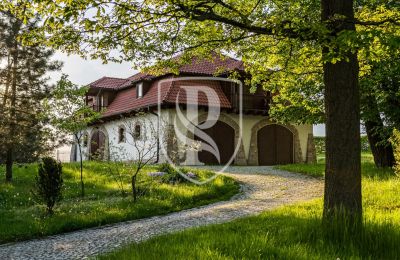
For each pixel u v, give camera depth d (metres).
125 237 8.11
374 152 19.50
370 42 5.50
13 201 12.74
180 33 8.34
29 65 17.42
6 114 16.66
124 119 27.08
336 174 6.55
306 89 17.53
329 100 6.70
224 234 6.30
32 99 17.44
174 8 6.74
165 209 11.48
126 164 18.20
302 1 10.02
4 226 9.48
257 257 5.05
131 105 26.58
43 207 11.05
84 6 6.08
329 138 6.68
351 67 6.61
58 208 11.20
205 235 6.27
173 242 6.00
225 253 5.20
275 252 5.25
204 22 7.83
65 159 36.09
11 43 16.98
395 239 5.55
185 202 12.29
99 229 9.45
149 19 7.04
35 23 16.98
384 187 11.45
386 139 17.83
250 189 14.55
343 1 6.63
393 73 14.55
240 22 7.28
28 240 8.77
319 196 11.96
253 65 9.66
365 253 5.32
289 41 7.61
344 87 6.57
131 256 5.25
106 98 30.86
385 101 16.66
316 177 17.25
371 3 9.08
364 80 15.34
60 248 7.54
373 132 19.34
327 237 5.90
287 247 5.45
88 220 9.98
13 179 17.08
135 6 6.88
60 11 6.04
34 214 10.59
